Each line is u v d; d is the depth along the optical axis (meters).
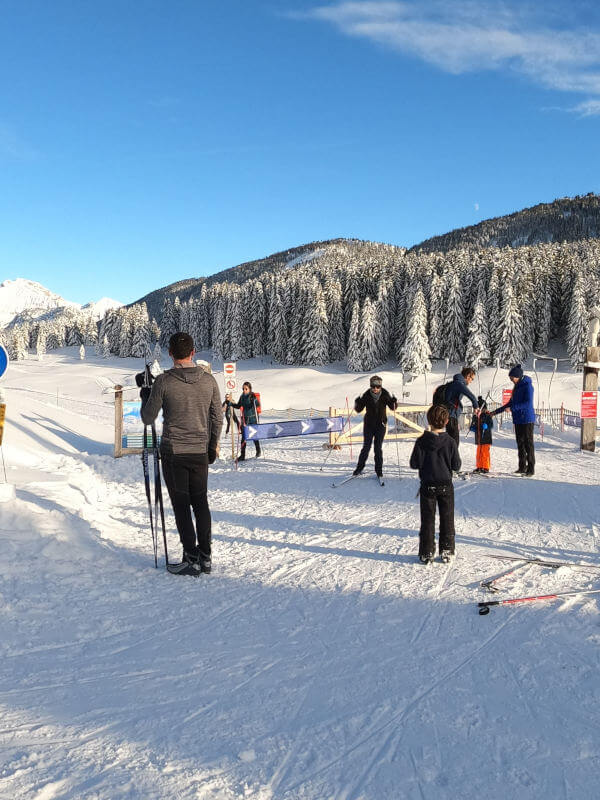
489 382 61.03
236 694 3.12
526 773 2.45
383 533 6.85
